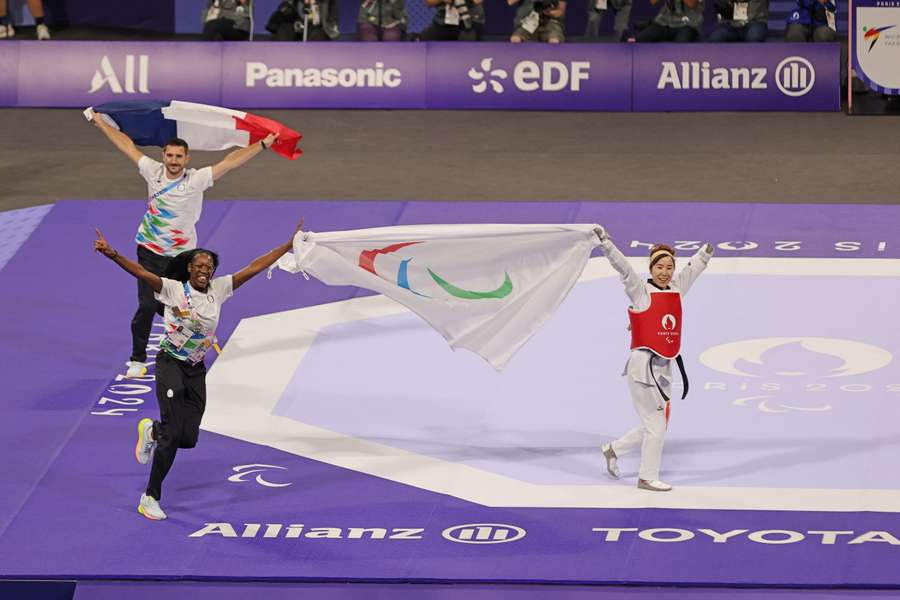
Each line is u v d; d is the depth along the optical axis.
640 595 24.52
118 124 33.97
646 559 25.53
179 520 27.20
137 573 25.30
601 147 48.50
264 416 31.53
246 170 46.47
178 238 32.09
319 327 35.94
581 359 33.94
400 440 30.44
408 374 33.44
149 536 26.59
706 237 40.53
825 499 27.66
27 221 42.09
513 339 28.95
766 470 28.86
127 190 44.75
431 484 28.52
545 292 28.73
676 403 31.80
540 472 28.98
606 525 26.78
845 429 30.52
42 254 40.00
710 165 46.53
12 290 37.91
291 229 41.34
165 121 33.97
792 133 49.78
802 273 38.12
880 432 30.38
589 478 28.72
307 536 26.55
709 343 34.47
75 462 29.53
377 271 29.05
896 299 36.47
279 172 46.25
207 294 27.03
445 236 28.59
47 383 33.03
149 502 27.17
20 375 33.38
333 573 25.25
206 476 28.92
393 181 45.22
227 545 26.27
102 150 48.62
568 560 25.56
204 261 26.89
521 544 26.14
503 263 28.86
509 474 28.92
